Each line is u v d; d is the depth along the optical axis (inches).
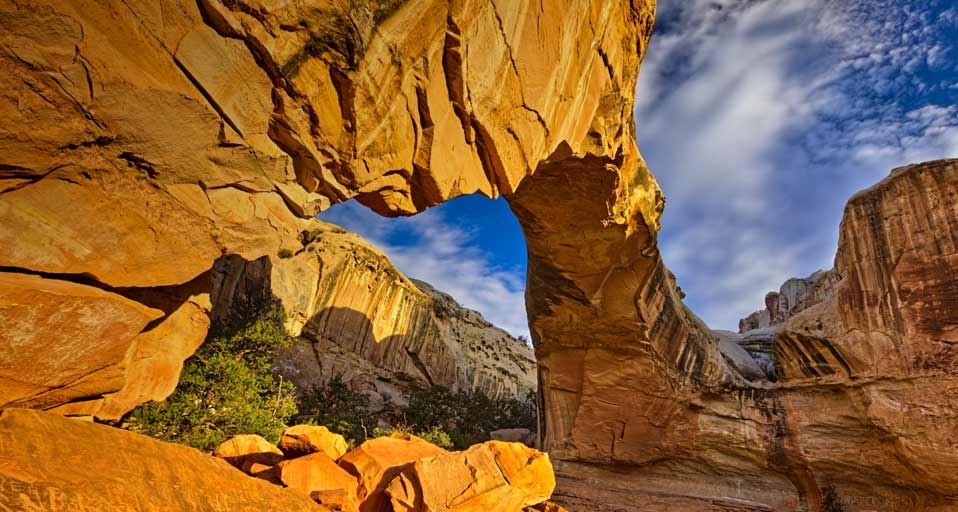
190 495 157.6
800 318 886.4
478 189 357.7
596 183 660.1
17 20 143.6
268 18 200.4
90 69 162.2
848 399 791.1
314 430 343.9
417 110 282.4
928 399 679.7
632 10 525.0
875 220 803.4
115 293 205.2
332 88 233.6
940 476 657.0
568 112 444.1
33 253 170.7
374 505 280.5
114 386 212.1
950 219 724.7
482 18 297.0
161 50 180.5
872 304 773.3
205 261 229.6
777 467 855.1
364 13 229.0
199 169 211.0
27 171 163.8
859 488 776.9
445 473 290.7
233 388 649.0
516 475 323.9
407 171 293.6
